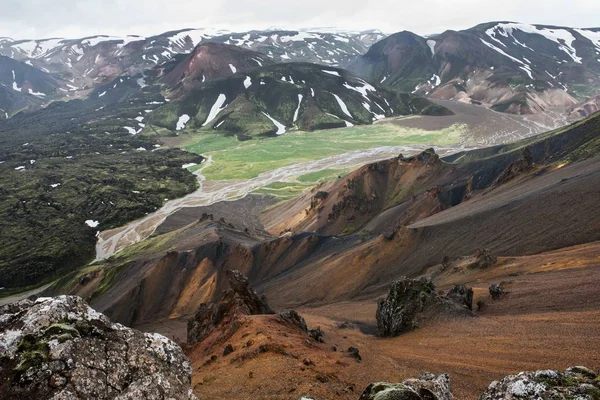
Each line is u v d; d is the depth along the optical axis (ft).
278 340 120.37
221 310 192.34
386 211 515.09
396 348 138.62
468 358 111.14
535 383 38.52
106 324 37.09
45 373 31.09
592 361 90.63
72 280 488.02
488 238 278.87
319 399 75.46
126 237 636.89
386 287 290.15
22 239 642.22
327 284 325.62
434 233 322.96
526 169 400.26
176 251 445.78
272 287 362.12
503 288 184.65
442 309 167.22
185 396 34.88
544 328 121.29
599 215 233.55
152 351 36.32
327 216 554.87
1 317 35.40
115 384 32.83
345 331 187.93
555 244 233.35
